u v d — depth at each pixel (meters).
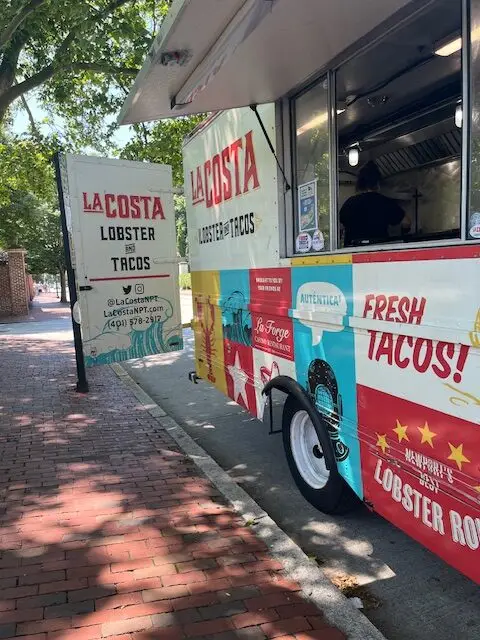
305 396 3.53
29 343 12.91
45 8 9.03
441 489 2.32
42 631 2.50
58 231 32.97
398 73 3.37
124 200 6.33
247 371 4.59
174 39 3.02
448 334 2.19
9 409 6.42
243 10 2.65
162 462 4.66
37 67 11.79
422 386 2.40
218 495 3.99
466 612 2.79
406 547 3.44
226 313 4.98
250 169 4.20
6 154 14.18
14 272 24.67
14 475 4.37
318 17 2.65
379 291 2.66
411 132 4.32
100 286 6.22
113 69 10.34
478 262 2.02
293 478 4.12
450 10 2.54
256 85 3.49
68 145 13.78
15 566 3.03
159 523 3.54
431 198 4.77
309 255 3.46
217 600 2.72
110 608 2.66
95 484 4.18
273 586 2.84
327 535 3.62
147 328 6.62
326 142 3.32
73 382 7.93
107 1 9.55
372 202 3.97
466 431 2.15
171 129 11.83
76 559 3.10
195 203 5.62
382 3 2.54
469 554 2.18
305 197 3.59
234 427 6.09
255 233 4.19
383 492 2.79
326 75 3.30
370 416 2.84
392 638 2.61
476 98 2.17
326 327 3.22
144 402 6.70
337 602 2.71
